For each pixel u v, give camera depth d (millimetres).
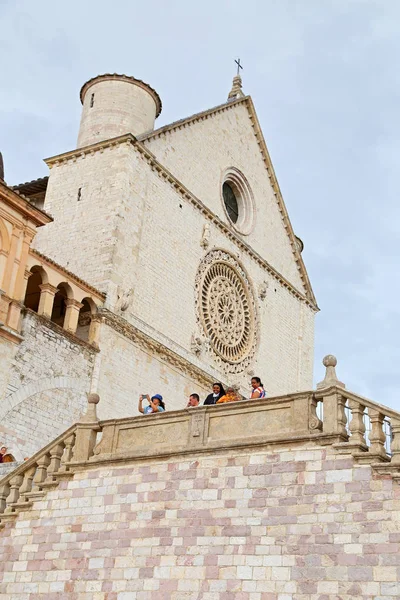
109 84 42938
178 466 20281
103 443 22078
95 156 39656
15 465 24641
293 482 18344
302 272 53031
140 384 36375
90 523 21094
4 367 29594
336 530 17328
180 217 41719
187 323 40844
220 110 47031
